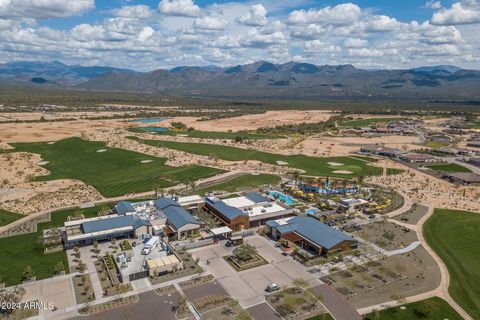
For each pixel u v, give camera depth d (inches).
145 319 3061.0
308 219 4913.9
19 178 6968.5
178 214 4968.0
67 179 7012.8
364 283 3651.6
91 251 4234.7
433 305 3277.6
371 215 5482.3
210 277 3710.6
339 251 4284.0
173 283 3595.0
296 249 4259.4
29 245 4343.0
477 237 4800.7
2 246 4313.5
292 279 3713.1
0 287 3474.4
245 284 3604.8
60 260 4015.8
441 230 4997.5
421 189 6978.4
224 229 4699.8
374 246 4468.5
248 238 4704.7
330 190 6535.4
